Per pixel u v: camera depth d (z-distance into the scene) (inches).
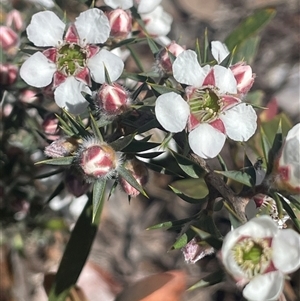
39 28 3.5
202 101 3.1
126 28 3.9
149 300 4.3
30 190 5.3
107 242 7.1
